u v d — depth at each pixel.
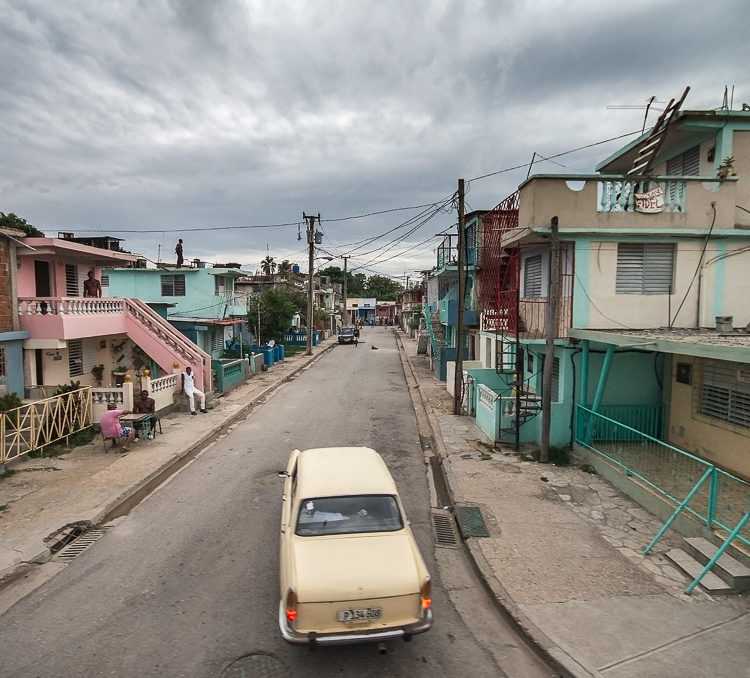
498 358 15.48
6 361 13.80
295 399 19.86
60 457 11.68
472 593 6.50
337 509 5.93
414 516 8.95
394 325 90.31
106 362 19.41
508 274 14.75
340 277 114.00
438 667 5.07
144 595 6.29
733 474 9.78
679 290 11.92
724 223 11.77
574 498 9.35
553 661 5.04
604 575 6.66
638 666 4.92
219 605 6.07
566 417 12.23
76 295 18.53
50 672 4.91
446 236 23.66
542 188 11.58
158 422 14.36
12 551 7.27
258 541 7.77
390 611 4.96
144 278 28.84
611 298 11.86
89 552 7.43
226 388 20.44
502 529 8.07
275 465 11.56
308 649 5.31
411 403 19.14
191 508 9.08
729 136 12.08
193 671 4.95
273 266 69.81
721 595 6.16
